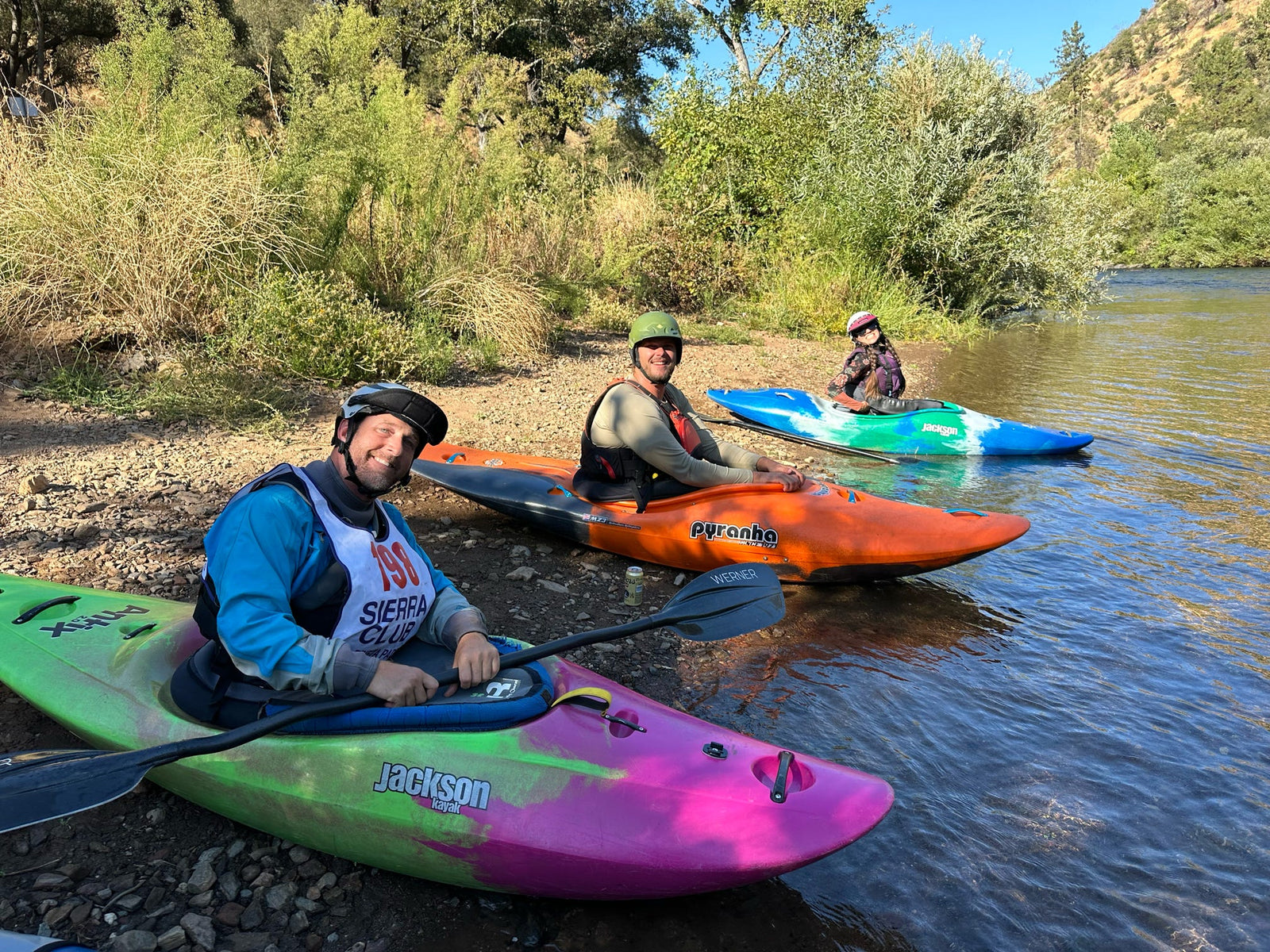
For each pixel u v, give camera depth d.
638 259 15.17
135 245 7.67
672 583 4.95
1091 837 2.95
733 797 2.49
